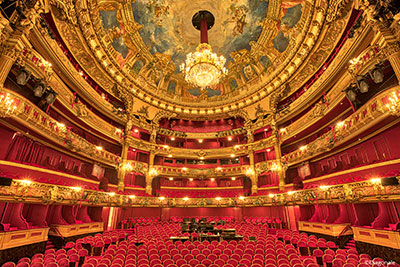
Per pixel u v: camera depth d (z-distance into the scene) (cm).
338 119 1767
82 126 1977
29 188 1009
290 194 1803
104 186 2098
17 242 938
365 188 1048
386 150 1305
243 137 2908
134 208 2264
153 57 2612
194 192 2714
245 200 2280
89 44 1858
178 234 1480
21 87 1300
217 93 3078
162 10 2253
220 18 2406
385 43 919
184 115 3075
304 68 2069
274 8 2027
